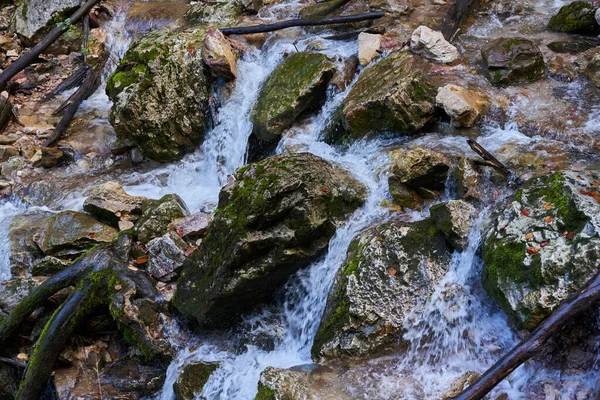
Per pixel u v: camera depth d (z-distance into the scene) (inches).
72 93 299.3
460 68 227.8
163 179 255.3
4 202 252.4
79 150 268.2
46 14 313.9
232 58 260.5
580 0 249.8
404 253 169.0
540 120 203.0
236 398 170.4
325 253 184.2
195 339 190.1
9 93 295.4
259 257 178.4
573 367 142.6
